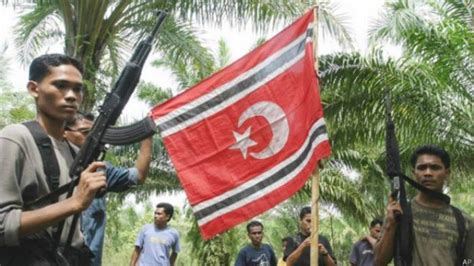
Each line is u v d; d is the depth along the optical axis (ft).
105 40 34.35
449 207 13.26
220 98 17.34
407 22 34.78
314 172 16.70
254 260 28.43
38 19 36.83
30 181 7.59
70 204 7.20
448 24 35.83
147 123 9.04
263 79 17.33
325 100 38.60
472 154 38.58
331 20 34.94
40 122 8.15
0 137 7.56
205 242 59.72
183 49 37.52
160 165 60.90
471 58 36.63
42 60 8.11
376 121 38.45
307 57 17.15
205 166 17.08
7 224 7.11
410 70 36.19
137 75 8.35
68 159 8.28
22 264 7.45
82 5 33.53
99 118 8.16
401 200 13.10
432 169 13.26
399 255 12.86
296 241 24.73
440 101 35.53
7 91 49.21
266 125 17.13
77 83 8.18
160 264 28.37
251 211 16.80
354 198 55.88
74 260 8.11
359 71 36.65
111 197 60.59
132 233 94.27
